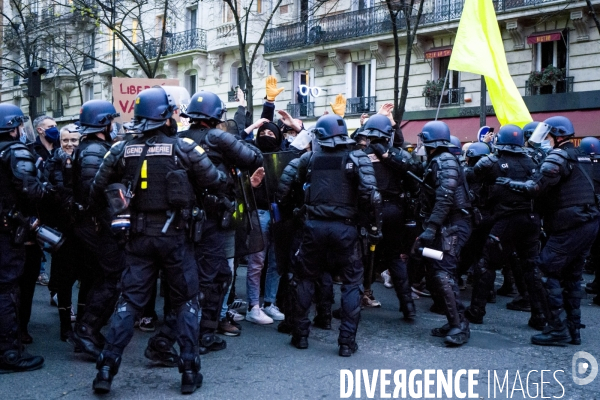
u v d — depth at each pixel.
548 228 6.15
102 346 5.39
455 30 21.53
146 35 31.31
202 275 5.49
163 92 4.70
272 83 7.29
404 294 6.98
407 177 6.77
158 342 5.18
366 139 6.91
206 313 5.59
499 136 6.82
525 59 20.47
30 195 4.80
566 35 19.61
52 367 5.13
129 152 4.60
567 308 6.21
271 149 7.11
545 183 5.88
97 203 4.87
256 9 27.11
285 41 26.08
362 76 24.81
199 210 4.67
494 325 6.95
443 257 6.16
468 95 21.59
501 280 10.38
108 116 5.39
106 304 5.34
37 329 6.41
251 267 6.78
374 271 7.81
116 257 5.28
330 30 24.80
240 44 17.89
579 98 19.06
